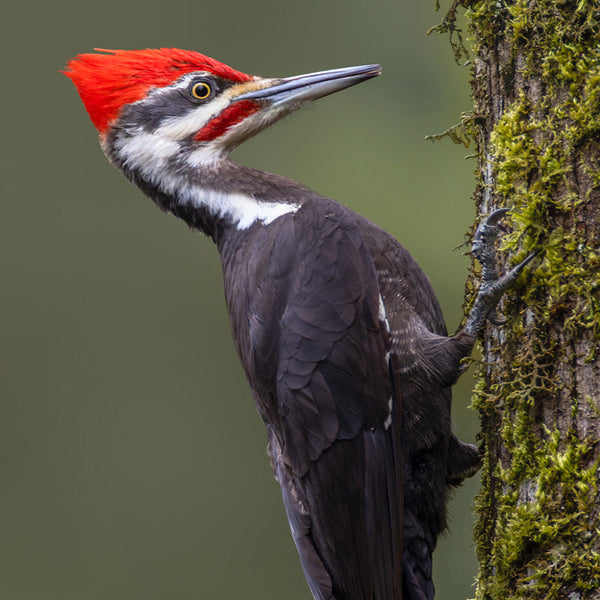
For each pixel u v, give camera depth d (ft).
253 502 52.65
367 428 24.61
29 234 55.42
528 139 22.38
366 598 24.85
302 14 53.67
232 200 27.40
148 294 54.90
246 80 28.78
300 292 24.97
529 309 22.43
